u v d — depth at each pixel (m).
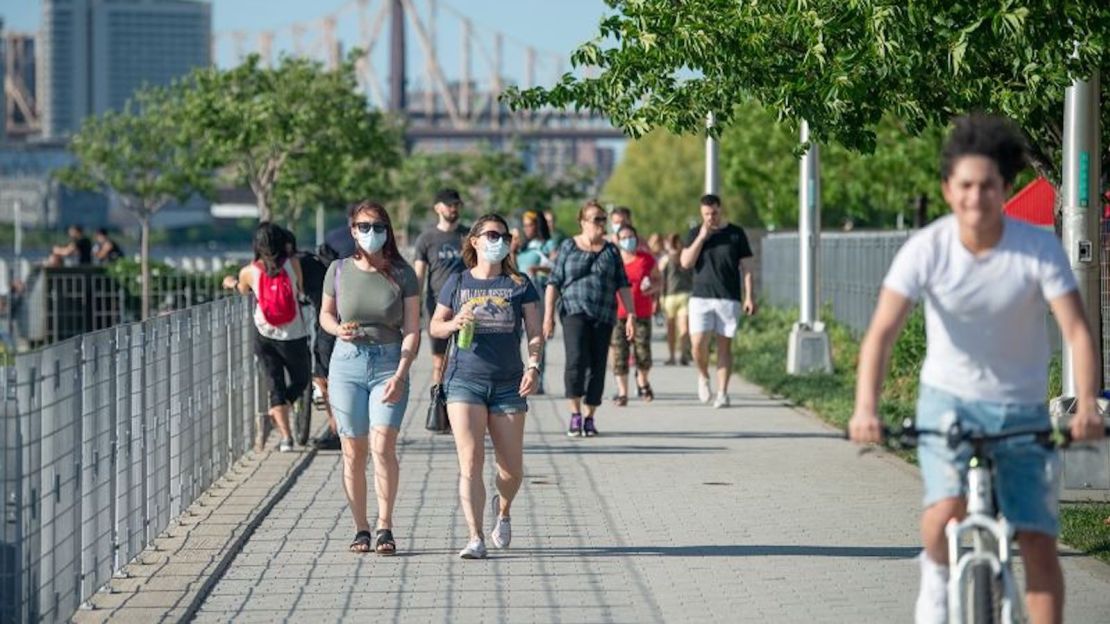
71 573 15.80
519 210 147.38
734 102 24.75
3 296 74.19
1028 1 20.94
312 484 25.33
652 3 23.78
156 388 20.31
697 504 23.09
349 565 18.80
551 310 30.97
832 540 20.16
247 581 17.94
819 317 58.66
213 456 25.03
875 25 21.38
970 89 22.58
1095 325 23.47
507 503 19.59
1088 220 23.41
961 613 11.06
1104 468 21.86
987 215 11.05
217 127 87.69
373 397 19.27
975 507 11.35
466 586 17.58
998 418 11.45
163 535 20.62
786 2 23.27
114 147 118.19
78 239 75.00
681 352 50.22
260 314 27.94
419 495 24.08
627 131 24.77
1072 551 18.97
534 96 25.14
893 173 82.56
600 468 26.92
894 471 26.34
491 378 19.05
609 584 17.61
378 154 95.69
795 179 102.81
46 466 14.86
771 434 31.77
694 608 16.39
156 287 68.62
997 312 11.30
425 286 29.56
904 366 37.41
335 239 28.83
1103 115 26.44
